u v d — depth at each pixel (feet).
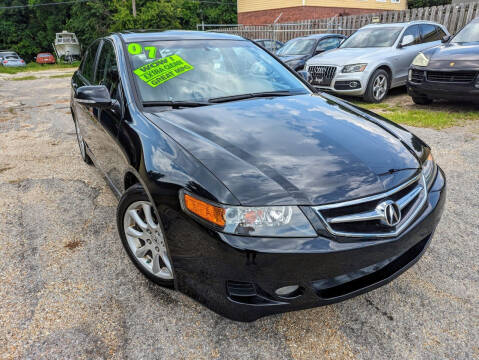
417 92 21.49
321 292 5.67
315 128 7.44
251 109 8.25
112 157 8.84
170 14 90.22
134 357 5.88
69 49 133.49
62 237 9.32
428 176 7.14
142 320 6.62
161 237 6.85
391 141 7.32
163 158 6.43
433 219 6.67
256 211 5.35
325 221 5.47
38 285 7.54
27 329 6.41
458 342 6.10
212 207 5.46
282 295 5.61
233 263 5.37
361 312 6.79
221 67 9.73
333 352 5.95
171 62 9.31
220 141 6.67
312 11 74.23
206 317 6.67
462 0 58.95
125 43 9.81
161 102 8.25
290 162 6.15
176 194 5.91
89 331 6.38
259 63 10.52
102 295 7.26
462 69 18.98
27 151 16.37
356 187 5.80
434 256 8.39
